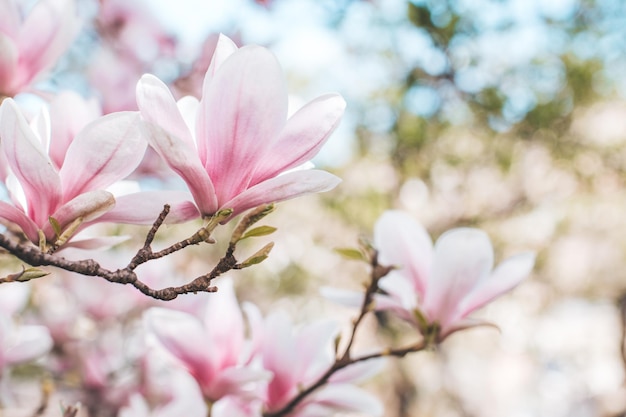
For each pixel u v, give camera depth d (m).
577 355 5.07
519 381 5.05
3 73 0.62
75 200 0.50
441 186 2.36
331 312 2.69
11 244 0.48
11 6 0.62
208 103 0.50
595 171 2.36
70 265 0.49
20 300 1.01
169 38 1.33
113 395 1.24
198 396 0.74
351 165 2.41
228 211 0.51
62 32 0.64
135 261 0.50
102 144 0.51
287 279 2.61
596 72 2.12
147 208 0.52
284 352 0.71
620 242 2.88
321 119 0.51
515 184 2.47
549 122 2.10
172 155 0.49
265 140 0.51
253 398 0.70
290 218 2.67
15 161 0.50
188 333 0.69
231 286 0.72
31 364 1.28
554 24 2.00
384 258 0.71
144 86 0.49
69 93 0.55
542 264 2.96
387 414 3.16
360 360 0.69
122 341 1.33
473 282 0.69
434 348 0.69
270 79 0.50
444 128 2.11
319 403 0.72
